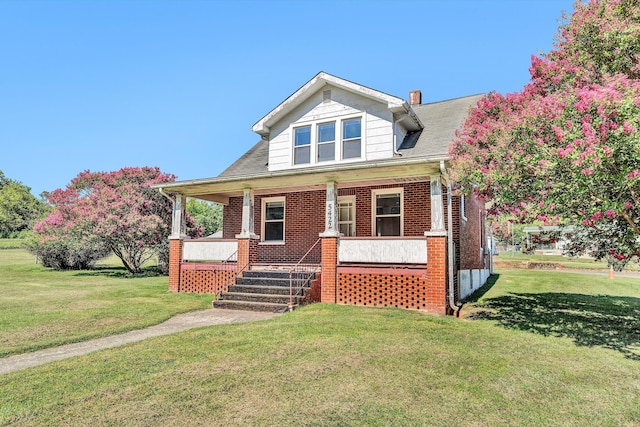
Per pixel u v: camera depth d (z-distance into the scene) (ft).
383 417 11.27
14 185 219.20
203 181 37.73
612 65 20.44
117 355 17.31
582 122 17.31
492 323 25.67
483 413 11.71
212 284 38.93
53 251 75.00
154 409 11.68
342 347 18.26
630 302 35.91
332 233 32.99
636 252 20.74
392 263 31.09
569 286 49.62
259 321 25.05
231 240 38.91
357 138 40.34
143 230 62.44
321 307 29.66
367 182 38.01
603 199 17.52
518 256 118.52
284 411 11.57
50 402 12.22
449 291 30.07
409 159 28.63
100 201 64.13
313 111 42.55
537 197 20.52
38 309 29.53
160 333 22.48
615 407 12.34
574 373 15.49
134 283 51.03
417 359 16.71
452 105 48.42
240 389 13.25
